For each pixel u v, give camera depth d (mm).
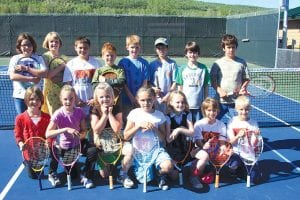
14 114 8633
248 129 5035
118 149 4809
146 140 4824
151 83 5812
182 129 4816
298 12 23859
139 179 4836
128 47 5699
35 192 4641
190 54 5621
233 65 5668
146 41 23094
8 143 6430
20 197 4516
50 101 5535
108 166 4918
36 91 4840
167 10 53594
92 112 4934
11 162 5594
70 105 4777
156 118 4805
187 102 5230
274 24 16688
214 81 5746
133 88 5684
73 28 22453
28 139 4602
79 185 4820
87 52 5527
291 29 26781
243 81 5770
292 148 6309
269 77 7859
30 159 4777
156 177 4953
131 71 5656
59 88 5516
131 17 22781
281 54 16219
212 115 4988
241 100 5082
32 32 22094
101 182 4910
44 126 4895
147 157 4770
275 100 10398
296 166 5527
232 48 5652
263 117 8547
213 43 23594
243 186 4840
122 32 22828
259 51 18594
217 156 4852
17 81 5359
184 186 4824
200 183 4805
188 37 23375
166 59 5871
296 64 14516
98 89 4695
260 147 4973
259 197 4555
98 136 4824
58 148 4773
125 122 5688
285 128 7562
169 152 4883
